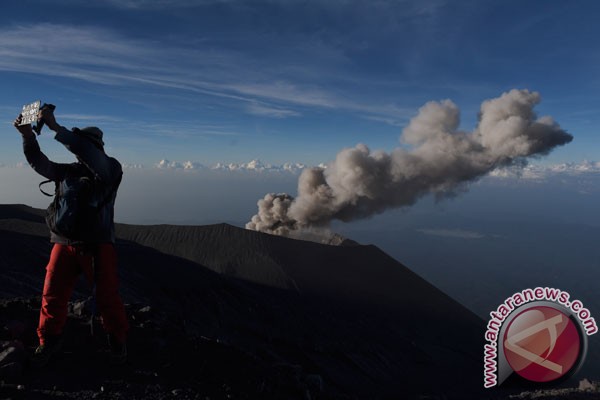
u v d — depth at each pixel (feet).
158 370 16.29
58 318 13.60
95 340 16.80
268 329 167.63
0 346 13.89
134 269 178.19
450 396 146.20
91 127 12.17
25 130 11.18
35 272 135.13
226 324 159.84
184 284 177.88
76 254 12.82
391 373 159.74
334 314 221.87
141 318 22.50
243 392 17.69
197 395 14.97
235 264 312.71
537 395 48.06
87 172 12.50
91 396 12.74
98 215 12.35
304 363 142.61
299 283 281.95
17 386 12.12
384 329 220.84
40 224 238.89
